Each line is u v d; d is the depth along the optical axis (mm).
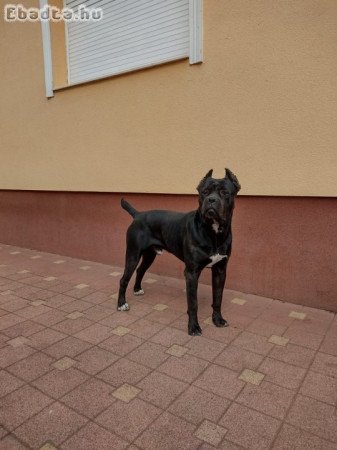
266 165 3459
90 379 2354
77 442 1819
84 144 4887
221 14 3475
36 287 4168
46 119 5270
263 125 3412
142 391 2227
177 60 3791
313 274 3436
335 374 2396
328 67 3025
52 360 2588
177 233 3117
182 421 1963
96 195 4996
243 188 3623
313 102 3135
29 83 5363
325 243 3332
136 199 4559
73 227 5410
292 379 2344
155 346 2783
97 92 4582
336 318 3262
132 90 4242
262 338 2898
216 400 2139
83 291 4020
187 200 4117
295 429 1903
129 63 4523
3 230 6559
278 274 3629
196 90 3752
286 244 3537
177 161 4031
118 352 2697
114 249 4980
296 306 3525
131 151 4410
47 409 2064
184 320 3246
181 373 2418
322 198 3281
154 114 4113
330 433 1877
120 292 3463
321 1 2982
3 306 3598
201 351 2703
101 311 3461
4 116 5863
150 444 1805
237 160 3619
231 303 3602
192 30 3648
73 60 5121
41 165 5516
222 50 3527
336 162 3107
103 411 2045
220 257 2930
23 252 5938
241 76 3457
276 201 3521
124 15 4453
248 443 1812
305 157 3248
